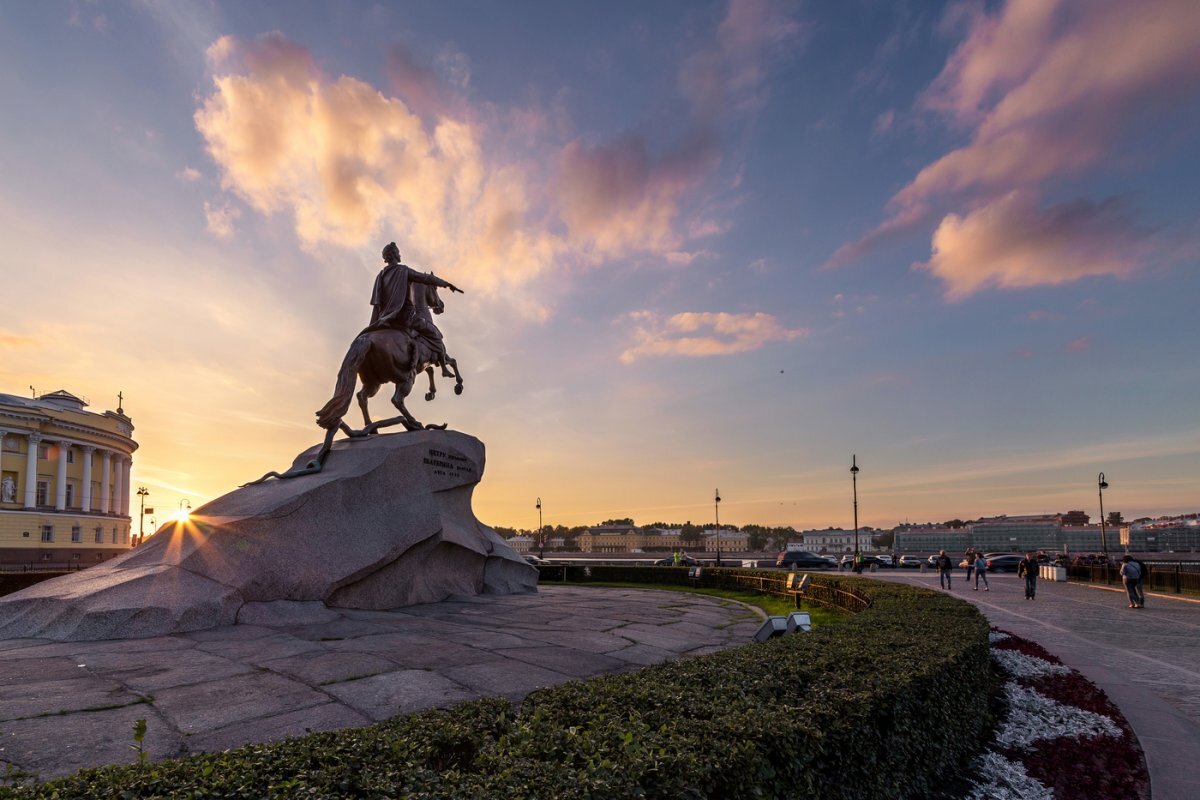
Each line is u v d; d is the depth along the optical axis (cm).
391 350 1462
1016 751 639
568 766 297
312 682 648
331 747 316
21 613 884
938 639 689
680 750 316
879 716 449
